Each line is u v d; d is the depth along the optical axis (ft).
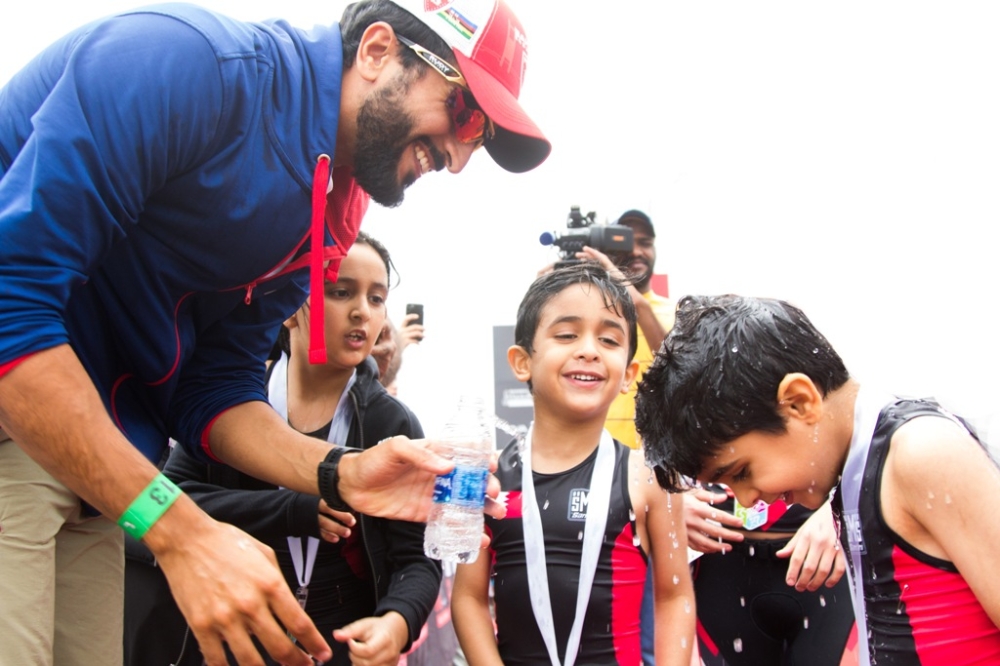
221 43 4.97
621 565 6.91
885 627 5.16
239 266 5.50
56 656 6.26
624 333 7.57
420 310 14.10
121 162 4.51
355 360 7.61
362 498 5.78
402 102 5.65
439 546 5.74
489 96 5.66
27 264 4.22
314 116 5.45
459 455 5.76
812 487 5.53
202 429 6.30
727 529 8.30
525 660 6.91
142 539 4.33
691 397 5.49
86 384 4.30
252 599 4.22
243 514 6.86
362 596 7.34
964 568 4.70
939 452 4.77
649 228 12.46
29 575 5.60
